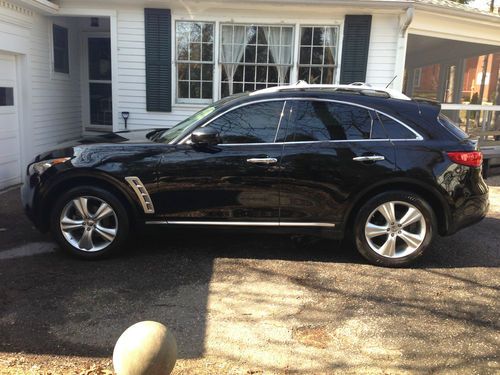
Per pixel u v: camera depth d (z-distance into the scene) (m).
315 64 8.91
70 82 10.20
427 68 16.78
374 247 4.64
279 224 4.57
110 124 10.93
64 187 4.64
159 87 8.95
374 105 4.58
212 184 4.49
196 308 3.73
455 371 3.00
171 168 4.48
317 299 3.94
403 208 4.57
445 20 9.34
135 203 4.54
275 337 3.34
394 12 8.54
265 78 9.07
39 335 3.29
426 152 4.45
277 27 8.84
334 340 3.32
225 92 9.10
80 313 3.60
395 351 3.21
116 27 8.77
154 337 2.11
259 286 4.16
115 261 4.66
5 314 3.57
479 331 3.50
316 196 4.50
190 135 4.57
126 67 8.93
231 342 3.26
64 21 9.67
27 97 8.18
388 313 3.74
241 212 4.54
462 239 5.64
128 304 3.77
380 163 4.44
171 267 4.53
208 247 5.09
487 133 10.28
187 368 2.95
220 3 8.43
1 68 7.56
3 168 7.70
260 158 4.45
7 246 5.04
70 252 4.64
